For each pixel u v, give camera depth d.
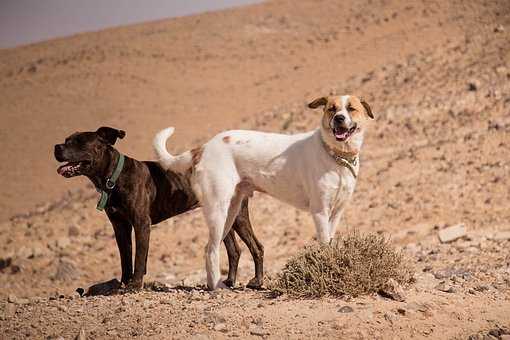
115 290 8.34
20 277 14.80
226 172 8.10
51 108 44.59
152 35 62.28
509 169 16.33
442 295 7.18
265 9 65.44
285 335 6.05
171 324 6.51
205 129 36.81
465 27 42.47
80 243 16.98
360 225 14.89
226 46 56.59
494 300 7.11
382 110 23.47
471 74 24.30
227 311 6.80
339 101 7.54
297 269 7.43
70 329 6.59
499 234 12.16
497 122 19.47
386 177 17.52
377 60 41.94
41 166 35.09
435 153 18.34
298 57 50.19
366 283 7.07
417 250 11.77
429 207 15.09
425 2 52.22
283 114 29.02
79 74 51.06
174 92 45.78
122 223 8.62
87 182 31.84
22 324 6.88
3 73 54.88
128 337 6.23
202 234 16.12
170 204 8.70
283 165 7.91
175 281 11.55
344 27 54.53
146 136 37.25
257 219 16.55
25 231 19.28
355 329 6.11
